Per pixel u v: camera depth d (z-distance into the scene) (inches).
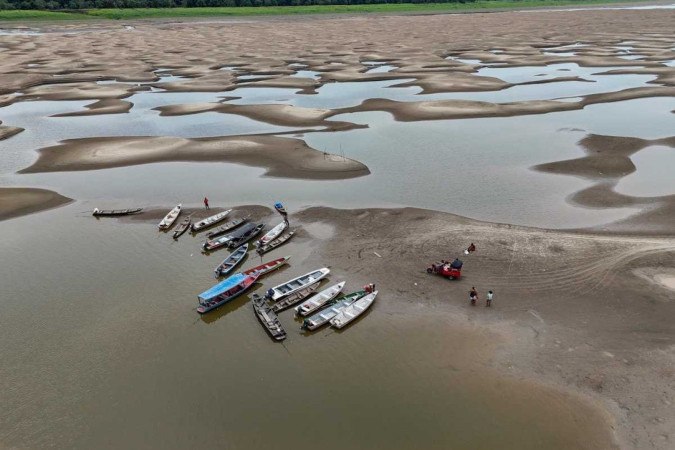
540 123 2834.6
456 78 4033.0
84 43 6569.9
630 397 1006.4
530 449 924.0
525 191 1996.8
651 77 3905.0
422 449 937.5
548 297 1309.1
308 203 1948.8
